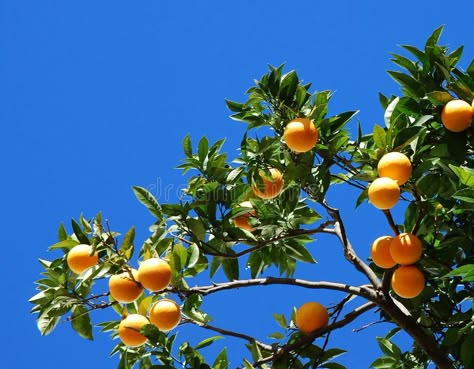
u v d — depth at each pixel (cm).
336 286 448
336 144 439
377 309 461
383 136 427
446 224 448
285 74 450
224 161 457
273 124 449
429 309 453
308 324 445
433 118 439
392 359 460
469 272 402
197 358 434
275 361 443
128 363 448
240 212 453
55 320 440
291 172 443
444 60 438
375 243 427
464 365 433
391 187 414
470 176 402
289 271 476
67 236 448
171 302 430
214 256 456
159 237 443
